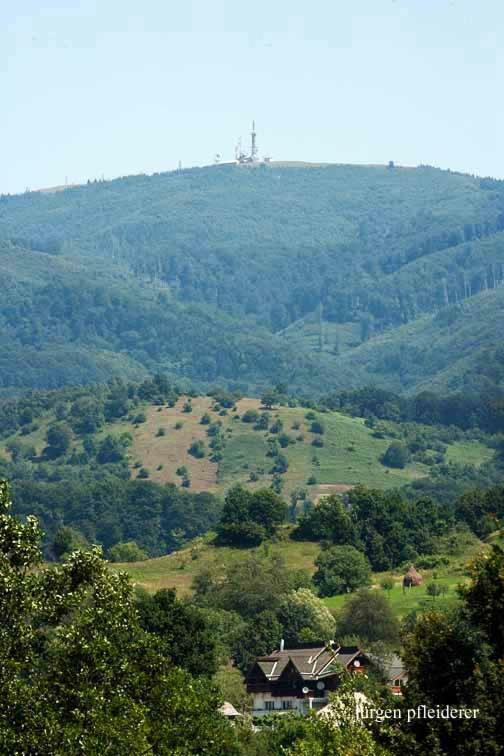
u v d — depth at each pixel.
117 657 138.75
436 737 139.50
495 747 137.00
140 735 135.50
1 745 127.50
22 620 133.12
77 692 133.50
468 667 145.38
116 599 139.12
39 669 135.75
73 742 129.75
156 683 145.62
